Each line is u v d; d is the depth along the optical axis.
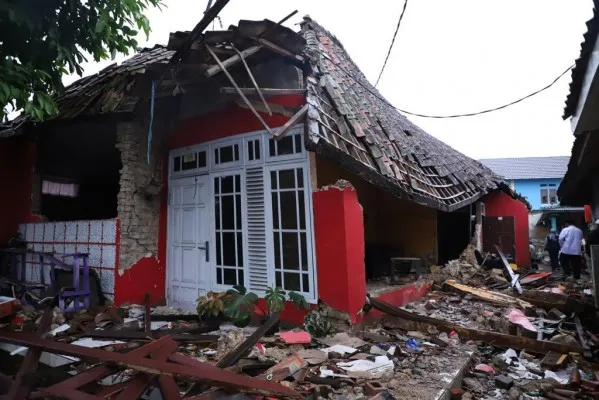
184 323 5.93
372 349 4.82
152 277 7.29
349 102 7.39
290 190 6.04
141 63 7.58
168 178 7.67
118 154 9.18
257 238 6.36
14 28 4.24
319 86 6.71
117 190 10.88
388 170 6.25
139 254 7.10
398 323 6.08
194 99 7.21
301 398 3.25
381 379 4.02
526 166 32.16
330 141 5.21
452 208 8.54
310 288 5.75
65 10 4.43
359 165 5.51
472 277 10.62
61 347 3.24
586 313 6.96
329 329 5.28
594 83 4.38
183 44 4.96
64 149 8.80
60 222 7.65
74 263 6.42
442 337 5.58
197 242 7.16
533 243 23.44
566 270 12.48
